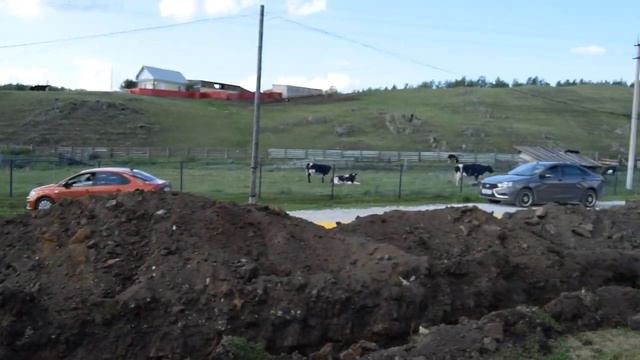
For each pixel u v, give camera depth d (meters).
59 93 85.50
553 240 11.92
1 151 48.22
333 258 8.64
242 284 7.62
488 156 53.09
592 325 7.62
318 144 68.62
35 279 7.77
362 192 27.12
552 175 23.52
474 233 10.20
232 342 6.73
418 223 10.59
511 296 8.81
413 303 7.88
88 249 8.16
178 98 96.44
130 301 7.22
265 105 96.19
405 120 79.19
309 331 7.50
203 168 39.50
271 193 26.20
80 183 18.41
